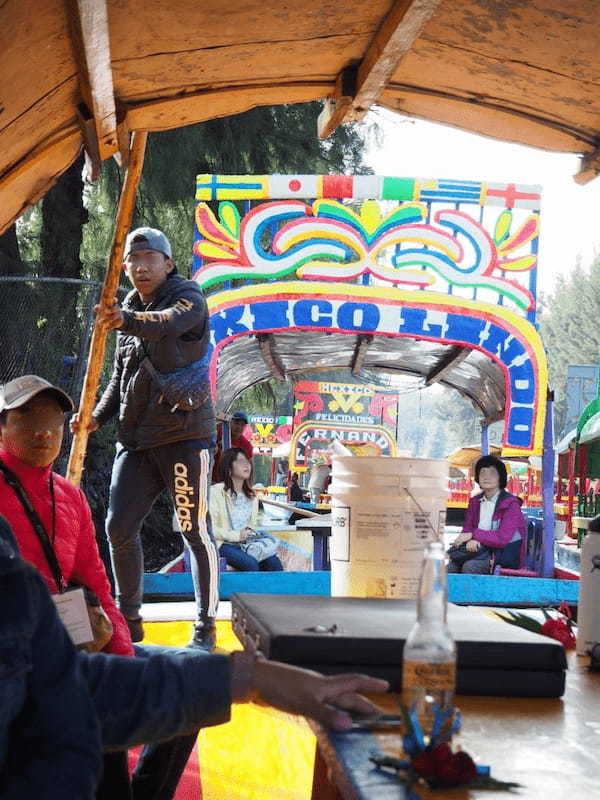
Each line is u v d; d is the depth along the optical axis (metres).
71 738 1.73
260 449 32.84
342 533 3.14
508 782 1.52
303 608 2.46
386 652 2.03
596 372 26.39
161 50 3.55
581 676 2.37
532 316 9.25
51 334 11.09
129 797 3.16
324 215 9.23
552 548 9.25
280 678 1.89
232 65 3.87
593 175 4.40
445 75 4.04
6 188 3.86
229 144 14.94
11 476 3.50
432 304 9.22
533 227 9.30
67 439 9.99
